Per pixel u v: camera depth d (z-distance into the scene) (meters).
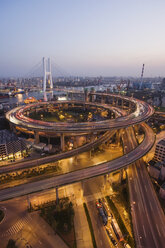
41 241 77.88
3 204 96.88
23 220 87.25
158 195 101.00
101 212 90.81
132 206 88.00
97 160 141.25
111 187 111.31
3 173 105.06
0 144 134.00
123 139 161.00
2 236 79.50
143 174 113.25
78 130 155.25
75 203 98.62
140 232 74.62
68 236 80.56
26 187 90.06
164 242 70.50
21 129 198.25
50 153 152.50
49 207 93.75
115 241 76.62
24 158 142.88
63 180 95.06
